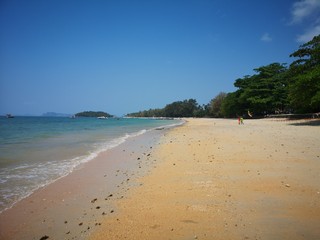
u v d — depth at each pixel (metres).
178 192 6.66
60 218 5.27
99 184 7.69
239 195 6.24
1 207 5.88
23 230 4.79
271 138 17.91
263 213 5.16
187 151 13.48
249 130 27.52
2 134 27.80
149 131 34.59
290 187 6.71
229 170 8.78
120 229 4.70
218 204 5.71
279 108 73.81
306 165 9.12
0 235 4.61
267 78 75.12
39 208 5.81
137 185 7.48
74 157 12.42
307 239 4.16
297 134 20.22
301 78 32.34
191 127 41.97
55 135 26.73
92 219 5.18
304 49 36.00
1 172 9.19
